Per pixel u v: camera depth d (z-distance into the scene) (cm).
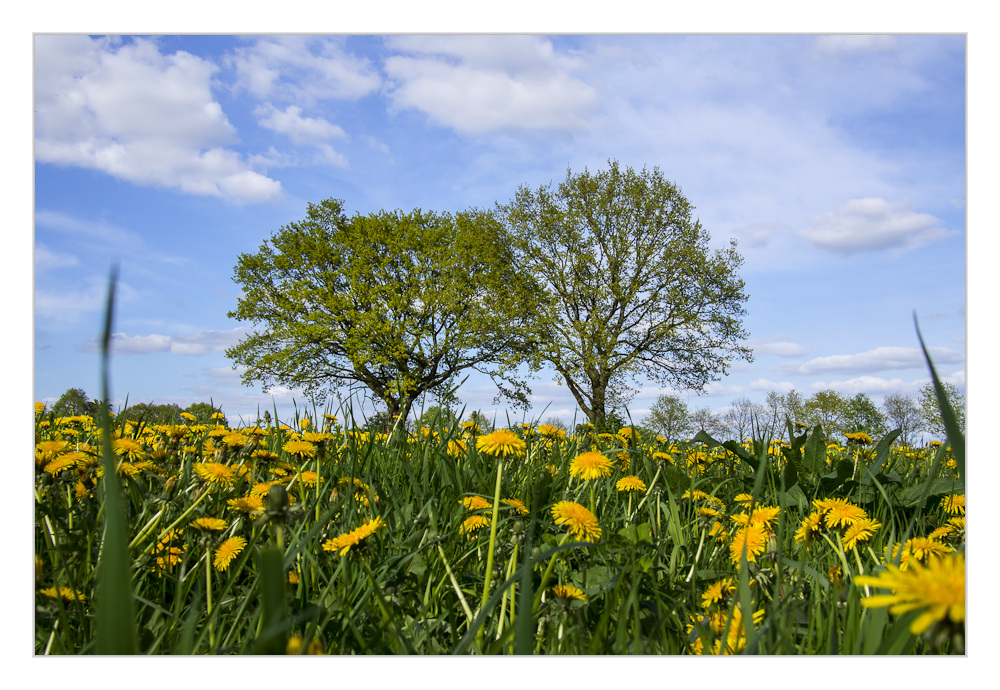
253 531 128
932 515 192
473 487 193
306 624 99
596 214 2147
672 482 206
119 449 163
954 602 54
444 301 2066
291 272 2130
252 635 100
